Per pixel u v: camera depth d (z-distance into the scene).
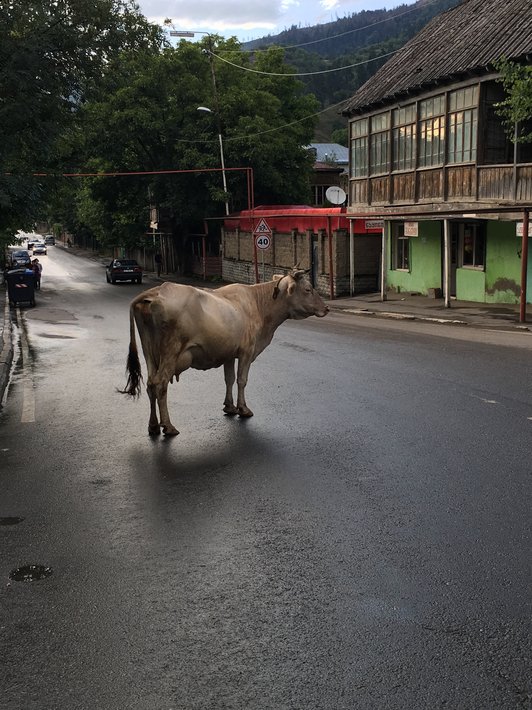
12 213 13.06
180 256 50.69
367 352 13.61
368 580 4.52
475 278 22.34
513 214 18.16
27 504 6.02
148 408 9.47
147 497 6.09
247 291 8.62
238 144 38.75
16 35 11.82
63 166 14.86
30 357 14.87
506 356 12.55
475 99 20.20
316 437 7.72
